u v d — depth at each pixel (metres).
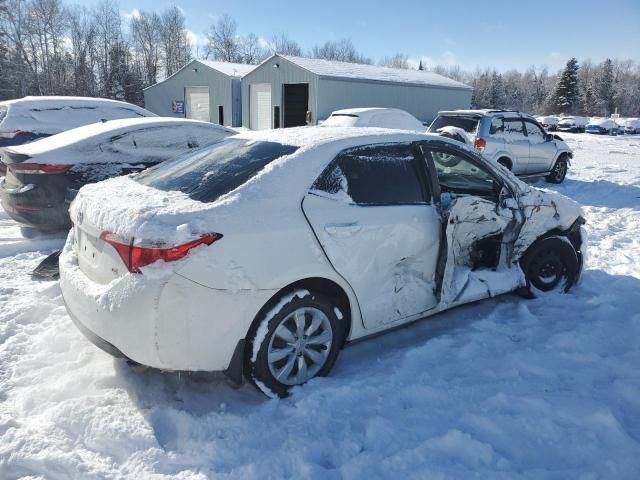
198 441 2.77
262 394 3.18
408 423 2.90
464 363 3.56
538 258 4.70
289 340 3.15
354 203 3.40
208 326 2.81
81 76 55.34
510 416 2.93
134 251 2.70
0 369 3.43
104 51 57.44
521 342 3.89
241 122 29.45
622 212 8.84
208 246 2.76
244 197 2.99
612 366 3.51
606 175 13.49
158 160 6.70
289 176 3.17
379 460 2.60
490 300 4.70
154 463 2.61
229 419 2.94
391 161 3.68
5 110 8.88
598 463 2.58
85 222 3.12
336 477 2.53
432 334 4.08
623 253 6.31
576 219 4.83
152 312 2.68
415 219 3.67
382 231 3.46
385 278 3.55
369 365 3.59
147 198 3.07
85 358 3.56
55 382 3.28
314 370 3.32
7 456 2.58
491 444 2.73
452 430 2.73
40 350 3.67
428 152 3.91
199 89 30.42
